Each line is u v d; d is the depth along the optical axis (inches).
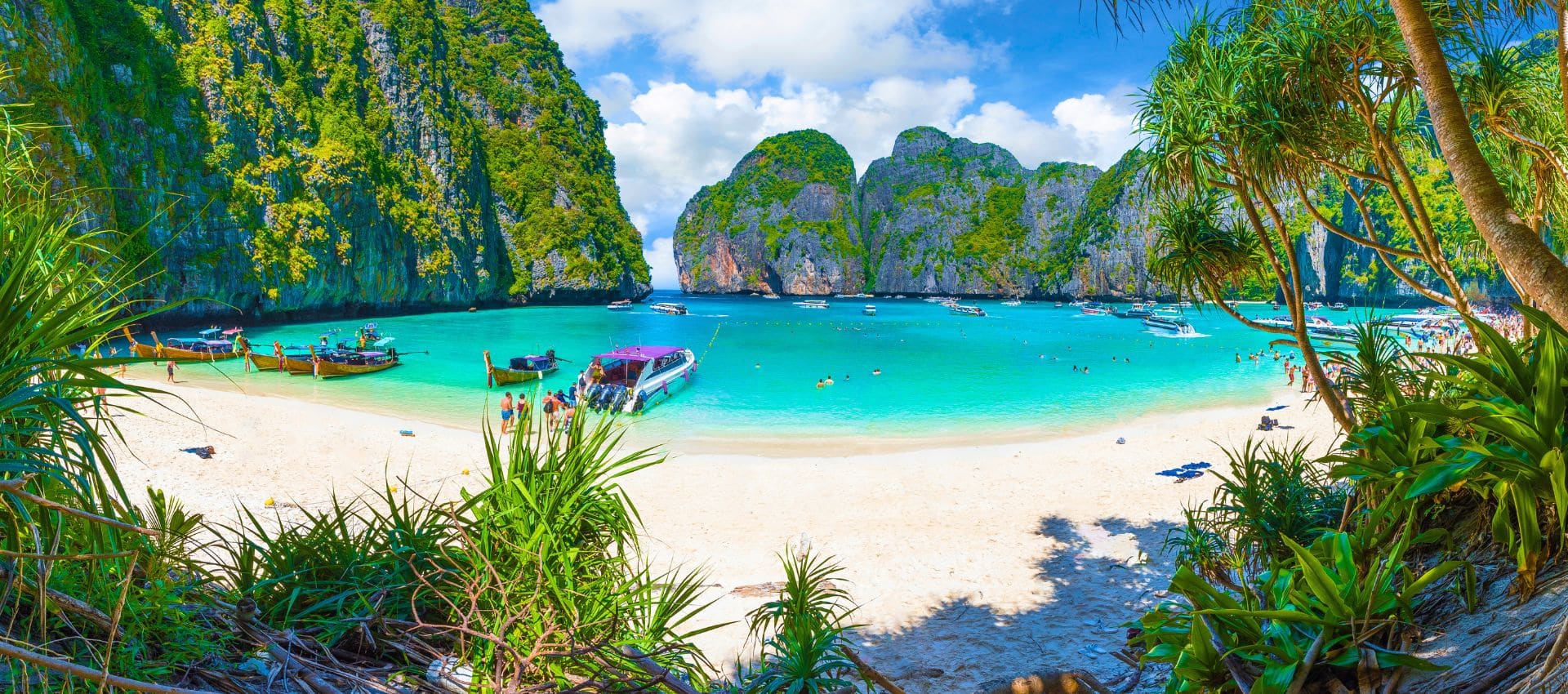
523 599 119.5
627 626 132.4
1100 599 378.6
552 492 129.1
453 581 122.8
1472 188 110.2
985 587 407.8
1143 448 833.5
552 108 5930.1
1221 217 242.8
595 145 6491.1
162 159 2554.1
